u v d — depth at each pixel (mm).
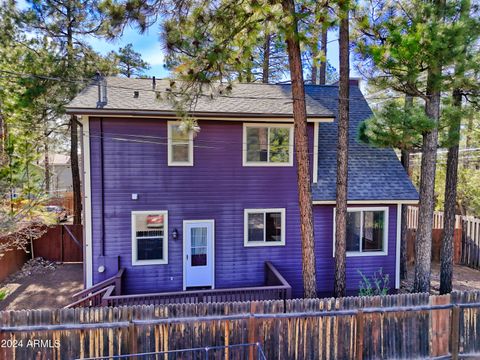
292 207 9992
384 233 10180
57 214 15445
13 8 12523
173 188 9438
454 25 6863
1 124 11000
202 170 9555
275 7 6289
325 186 9984
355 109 12570
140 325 5328
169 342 5410
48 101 12953
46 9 12859
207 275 9711
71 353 5219
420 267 8969
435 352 6070
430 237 8953
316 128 10000
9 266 11375
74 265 12781
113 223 9188
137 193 9258
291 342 5664
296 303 5691
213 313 5535
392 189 10078
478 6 7590
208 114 9094
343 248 8703
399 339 5953
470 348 6184
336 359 5773
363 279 9945
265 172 9852
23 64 12188
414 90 8031
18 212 10641
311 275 7648
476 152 18031
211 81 6699
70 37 13344
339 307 5820
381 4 7988
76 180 14805
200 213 9594
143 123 9211
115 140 9094
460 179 16484
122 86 10445
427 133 8680
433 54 6957
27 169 10609
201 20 6391
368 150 11203
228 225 9734
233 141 9672
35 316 5180
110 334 5277
